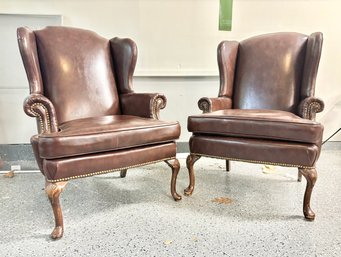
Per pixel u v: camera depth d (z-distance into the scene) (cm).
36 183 193
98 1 231
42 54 166
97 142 128
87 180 198
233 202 163
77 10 230
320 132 137
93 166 129
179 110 258
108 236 129
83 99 174
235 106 208
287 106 193
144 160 145
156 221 142
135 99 180
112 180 199
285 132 140
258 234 130
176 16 242
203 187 185
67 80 170
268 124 143
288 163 142
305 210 144
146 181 197
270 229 134
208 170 219
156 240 126
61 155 121
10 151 236
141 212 152
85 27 233
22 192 178
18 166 223
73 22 231
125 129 136
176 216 147
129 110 185
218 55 206
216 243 123
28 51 146
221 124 154
